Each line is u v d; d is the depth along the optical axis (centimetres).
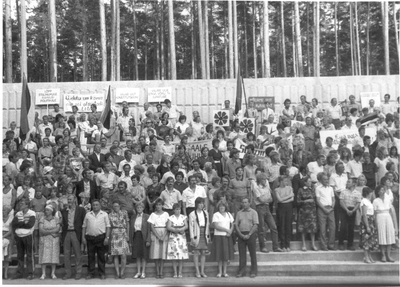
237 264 1570
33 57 4659
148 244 1525
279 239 1669
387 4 3825
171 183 1627
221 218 1531
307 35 4631
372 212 1574
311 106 2455
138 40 5225
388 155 1927
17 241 1523
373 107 2500
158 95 2620
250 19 5156
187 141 2070
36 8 4675
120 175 1809
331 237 1627
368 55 4522
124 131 2291
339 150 1939
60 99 2603
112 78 3712
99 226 1514
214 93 2639
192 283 1427
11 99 2612
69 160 1872
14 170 1888
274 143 2059
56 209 1547
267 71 3466
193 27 4906
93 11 4875
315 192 1644
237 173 1664
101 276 1511
